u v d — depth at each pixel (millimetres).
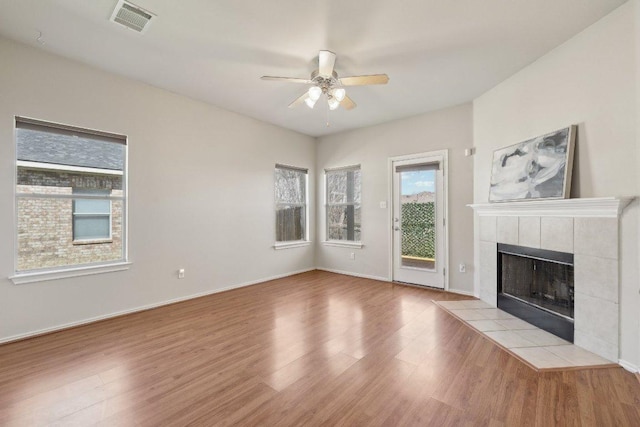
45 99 2791
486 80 3393
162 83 3475
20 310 2672
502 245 3439
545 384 1990
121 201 3363
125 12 2242
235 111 4418
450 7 2193
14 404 1781
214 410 1738
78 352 2434
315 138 5906
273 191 5059
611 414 1695
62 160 2975
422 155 4480
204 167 4070
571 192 2588
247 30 2469
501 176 3371
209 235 4137
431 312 3410
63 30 2467
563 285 2764
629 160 2170
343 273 5488
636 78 2117
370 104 4117
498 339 2670
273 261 5066
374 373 2129
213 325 3023
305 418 1672
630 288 2152
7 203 2613
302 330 2898
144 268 3488
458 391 1919
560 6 2195
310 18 2312
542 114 2889
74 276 2975
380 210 5000
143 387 1960
